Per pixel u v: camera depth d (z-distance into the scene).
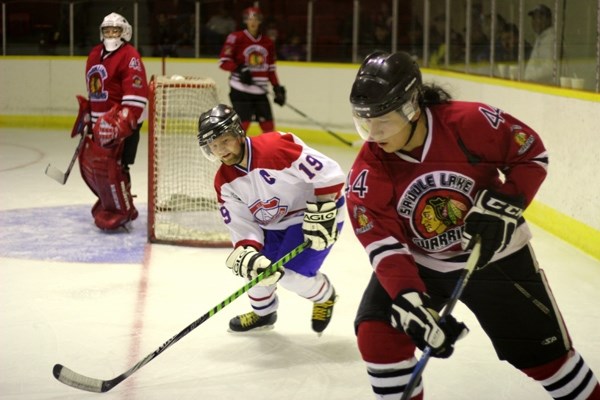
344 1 11.72
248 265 4.04
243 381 4.01
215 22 11.88
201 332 4.72
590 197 6.28
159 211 7.67
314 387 3.93
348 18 11.77
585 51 6.85
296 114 11.86
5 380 3.97
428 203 2.96
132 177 9.74
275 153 4.11
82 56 11.30
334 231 4.13
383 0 11.49
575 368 3.06
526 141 2.89
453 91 3.18
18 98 11.46
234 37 10.45
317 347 4.48
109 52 7.01
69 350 4.42
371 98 2.76
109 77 6.98
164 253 6.62
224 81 11.98
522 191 2.89
